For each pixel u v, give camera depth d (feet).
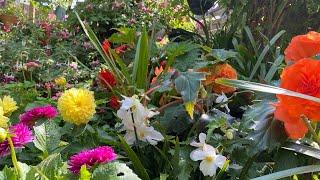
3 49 6.33
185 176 2.29
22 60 6.21
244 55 4.61
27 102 3.89
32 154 2.56
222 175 2.37
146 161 2.61
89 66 7.02
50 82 5.14
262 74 4.17
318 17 5.25
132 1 10.09
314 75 1.90
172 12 9.20
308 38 2.16
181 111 2.75
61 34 8.23
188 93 2.43
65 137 2.77
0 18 10.94
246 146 2.35
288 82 1.94
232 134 2.41
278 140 2.06
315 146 2.20
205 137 2.35
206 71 2.87
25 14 11.51
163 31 5.82
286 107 1.92
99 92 3.74
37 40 7.93
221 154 2.36
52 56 6.59
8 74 5.98
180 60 3.64
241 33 5.40
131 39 4.52
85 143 2.65
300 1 5.23
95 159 1.96
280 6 5.24
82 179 1.79
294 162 2.13
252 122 2.24
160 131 2.62
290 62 2.21
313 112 1.88
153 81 3.31
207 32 5.89
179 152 2.38
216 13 7.32
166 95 2.98
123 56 4.41
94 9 9.54
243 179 2.30
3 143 2.01
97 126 3.05
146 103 2.76
